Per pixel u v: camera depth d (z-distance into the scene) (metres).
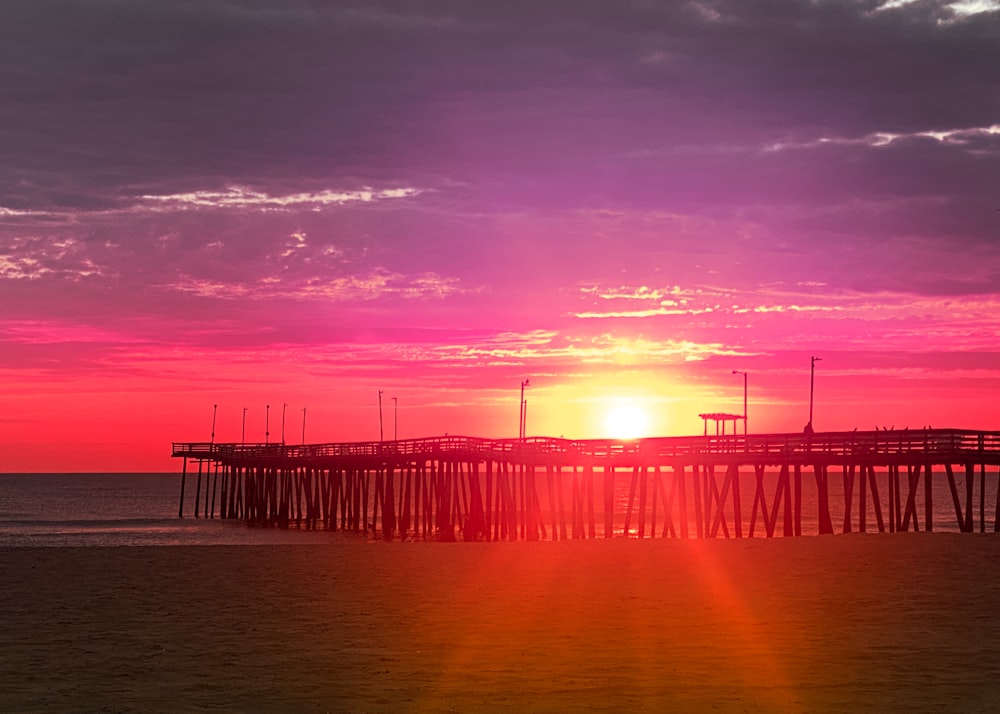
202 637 24.47
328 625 25.80
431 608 28.05
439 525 72.62
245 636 24.50
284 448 93.69
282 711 17.55
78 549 45.38
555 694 18.34
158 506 149.38
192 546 46.84
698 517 53.22
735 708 17.23
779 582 31.09
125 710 17.66
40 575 35.94
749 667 20.20
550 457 60.81
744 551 38.66
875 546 37.56
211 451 106.88
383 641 23.56
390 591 31.33
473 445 68.56
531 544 45.47
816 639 22.83
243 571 36.59
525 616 26.48
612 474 58.25
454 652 22.19
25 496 188.12
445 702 17.95
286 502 91.44
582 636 23.72
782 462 50.12
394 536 75.62
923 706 17.06
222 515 106.19
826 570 32.97
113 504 156.25
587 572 34.56
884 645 22.06
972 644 22.05
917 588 29.28
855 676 19.27
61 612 28.38
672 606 27.55
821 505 49.34
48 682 19.86
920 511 113.62
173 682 19.73
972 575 31.20
